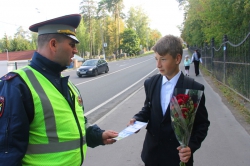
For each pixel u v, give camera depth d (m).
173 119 1.83
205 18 14.49
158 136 2.09
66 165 1.65
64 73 23.88
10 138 1.41
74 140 1.72
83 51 67.00
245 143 4.36
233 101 7.40
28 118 1.52
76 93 1.94
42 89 1.59
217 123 5.51
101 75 20.20
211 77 14.08
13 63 27.47
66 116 1.67
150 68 25.47
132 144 4.53
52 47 1.72
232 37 9.81
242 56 7.54
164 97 2.10
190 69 20.11
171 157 2.04
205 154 3.99
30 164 1.56
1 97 1.46
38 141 1.57
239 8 9.58
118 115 6.71
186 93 1.84
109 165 3.76
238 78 8.02
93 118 6.88
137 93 10.23
